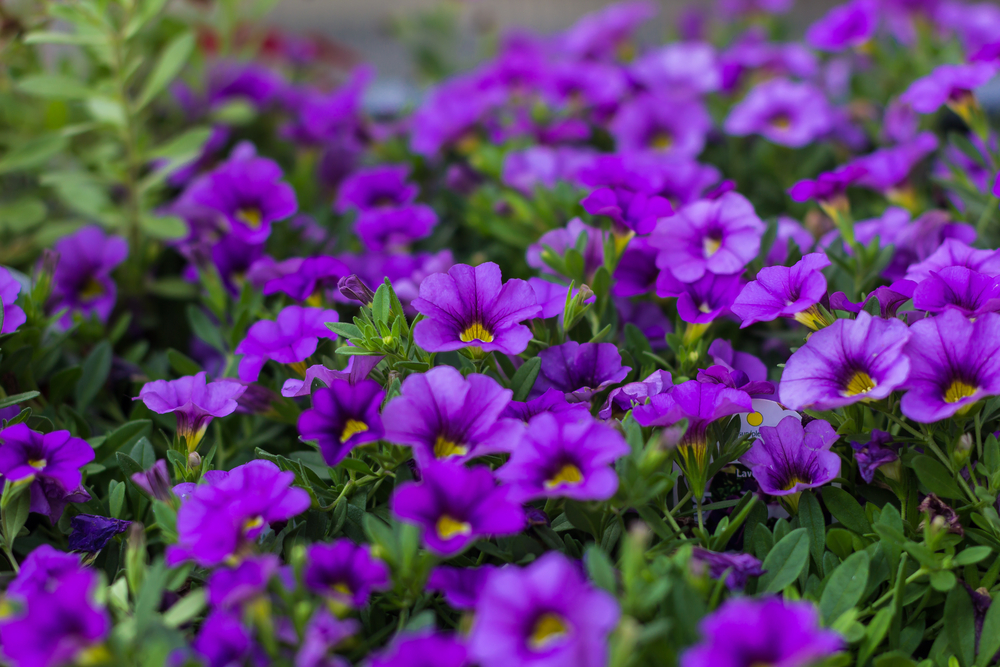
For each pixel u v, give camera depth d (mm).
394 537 549
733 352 624
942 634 565
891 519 574
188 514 553
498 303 584
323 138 833
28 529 618
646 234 635
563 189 715
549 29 1415
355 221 737
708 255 625
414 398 558
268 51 1053
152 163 826
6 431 577
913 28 882
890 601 573
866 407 592
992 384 558
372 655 544
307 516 585
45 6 710
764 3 1037
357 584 543
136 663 533
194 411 597
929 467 577
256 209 693
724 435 589
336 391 568
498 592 518
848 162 816
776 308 592
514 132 794
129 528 587
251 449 643
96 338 680
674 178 715
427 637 522
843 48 861
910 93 699
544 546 579
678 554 557
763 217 761
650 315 649
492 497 544
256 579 537
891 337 565
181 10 929
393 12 1168
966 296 581
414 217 711
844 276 651
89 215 750
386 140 846
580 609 513
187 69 877
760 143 832
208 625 533
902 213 676
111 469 624
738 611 515
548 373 603
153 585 539
